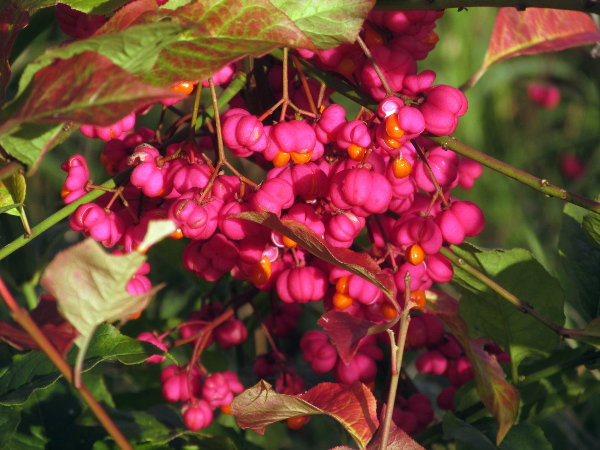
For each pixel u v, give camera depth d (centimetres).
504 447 37
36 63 28
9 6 32
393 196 35
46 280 27
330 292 36
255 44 29
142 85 27
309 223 33
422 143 36
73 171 35
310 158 33
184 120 38
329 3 32
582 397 40
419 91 33
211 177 33
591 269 39
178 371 39
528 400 40
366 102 34
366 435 31
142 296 28
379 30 34
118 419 40
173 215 32
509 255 36
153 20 29
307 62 35
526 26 40
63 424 39
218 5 29
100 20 33
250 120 32
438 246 34
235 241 35
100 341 34
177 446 40
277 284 36
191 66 29
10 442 38
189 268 36
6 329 29
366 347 39
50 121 27
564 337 36
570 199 33
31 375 34
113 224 34
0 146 30
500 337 38
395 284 35
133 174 34
